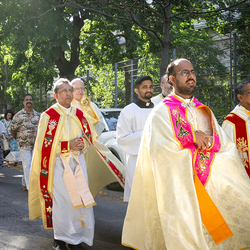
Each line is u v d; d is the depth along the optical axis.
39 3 11.77
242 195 2.59
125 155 4.01
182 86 2.63
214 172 2.58
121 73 10.80
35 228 4.26
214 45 10.41
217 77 8.14
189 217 2.34
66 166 3.47
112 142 6.64
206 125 2.72
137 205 2.79
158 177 2.45
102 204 5.42
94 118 4.80
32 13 11.79
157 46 15.23
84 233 3.44
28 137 6.41
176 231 2.32
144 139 2.69
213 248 2.53
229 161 2.63
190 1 9.28
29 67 16.66
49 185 3.46
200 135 2.52
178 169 2.42
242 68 7.64
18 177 8.19
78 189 3.43
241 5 8.59
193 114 2.66
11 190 6.57
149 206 2.66
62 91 3.63
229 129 3.73
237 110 3.77
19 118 6.43
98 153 3.91
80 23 15.45
